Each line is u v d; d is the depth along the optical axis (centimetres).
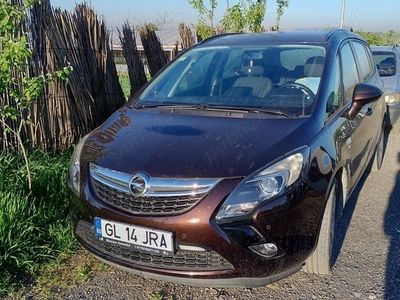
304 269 302
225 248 234
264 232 237
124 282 296
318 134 281
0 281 287
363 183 494
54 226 351
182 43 866
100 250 270
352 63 407
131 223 246
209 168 241
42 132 480
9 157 432
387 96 660
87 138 308
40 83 378
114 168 258
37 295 281
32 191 380
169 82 370
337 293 284
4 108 382
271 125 283
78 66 515
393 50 831
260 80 340
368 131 413
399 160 587
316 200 257
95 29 548
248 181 238
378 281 297
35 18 461
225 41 404
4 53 338
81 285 292
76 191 278
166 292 286
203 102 332
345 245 346
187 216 235
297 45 368
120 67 715
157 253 244
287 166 247
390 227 380
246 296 281
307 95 316
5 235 313
